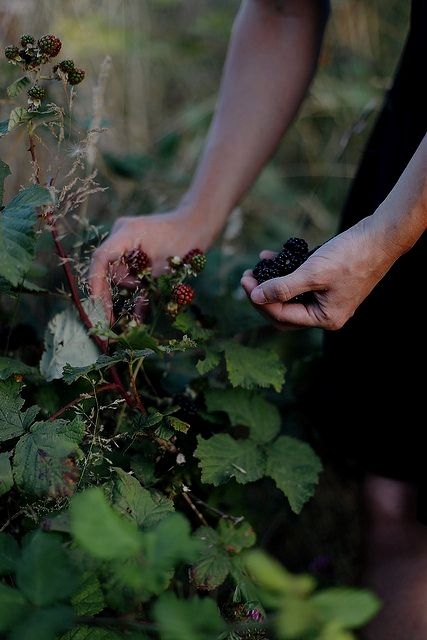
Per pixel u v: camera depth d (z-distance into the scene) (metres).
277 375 0.97
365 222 0.83
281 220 1.67
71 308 0.95
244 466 0.93
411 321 0.97
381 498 1.04
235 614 0.83
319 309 0.85
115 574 0.73
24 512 0.82
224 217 1.03
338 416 1.06
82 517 0.59
